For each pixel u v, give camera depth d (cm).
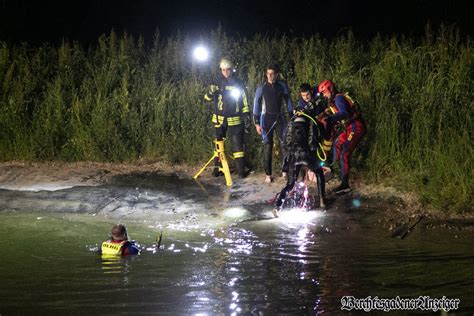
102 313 643
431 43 1421
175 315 638
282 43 1544
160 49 1620
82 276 749
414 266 785
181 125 1388
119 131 1394
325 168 1079
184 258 820
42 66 1564
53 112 1435
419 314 643
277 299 679
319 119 1065
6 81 1503
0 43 1631
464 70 1273
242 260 811
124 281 732
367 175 1169
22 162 1383
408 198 1074
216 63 1504
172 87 1456
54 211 1066
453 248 859
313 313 644
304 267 784
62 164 1362
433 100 1220
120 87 1499
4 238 911
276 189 1166
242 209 1066
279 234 931
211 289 708
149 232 948
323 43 1520
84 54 1636
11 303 668
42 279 739
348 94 1166
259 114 1191
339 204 1073
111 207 1082
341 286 718
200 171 1248
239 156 1230
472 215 999
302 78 1355
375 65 1365
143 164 1353
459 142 1119
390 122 1195
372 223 980
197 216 1032
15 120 1424
